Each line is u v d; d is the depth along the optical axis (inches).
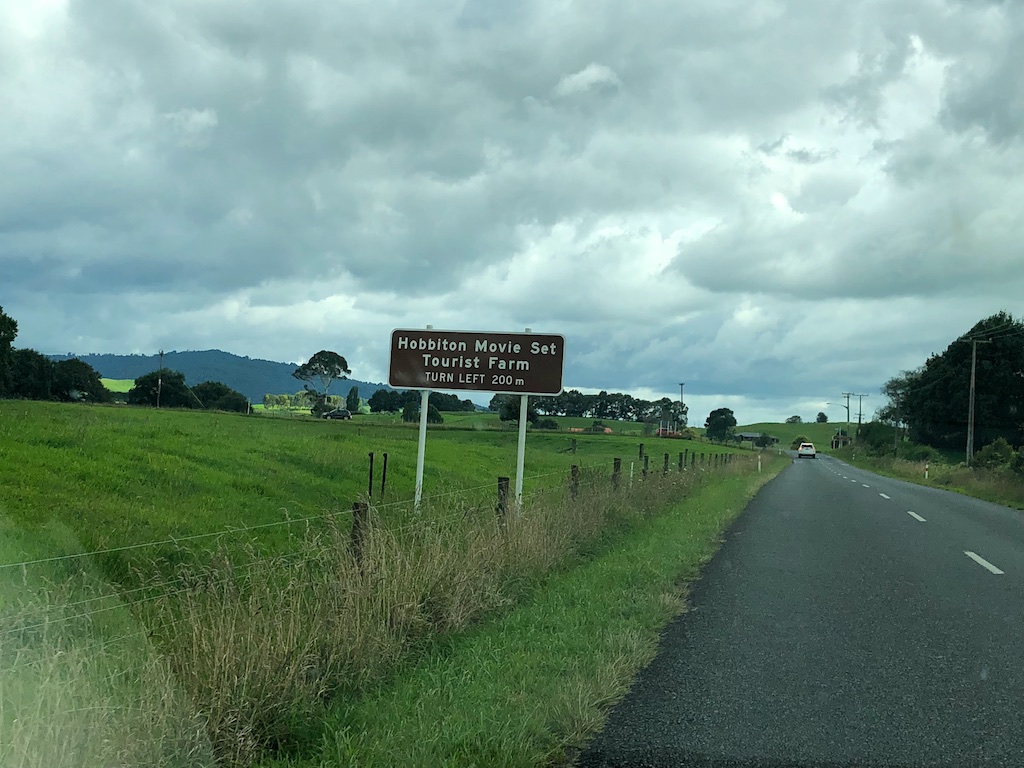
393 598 282.0
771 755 197.3
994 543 600.1
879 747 202.2
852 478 1792.6
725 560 494.6
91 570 337.7
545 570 410.9
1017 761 194.1
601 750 200.7
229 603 230.5
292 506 567.8
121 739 172.6
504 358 606.2
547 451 1952.5
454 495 531.5
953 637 309.4
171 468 590.2
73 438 621.6
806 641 302.8
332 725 205.3
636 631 305.0
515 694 232.5
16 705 166.6
